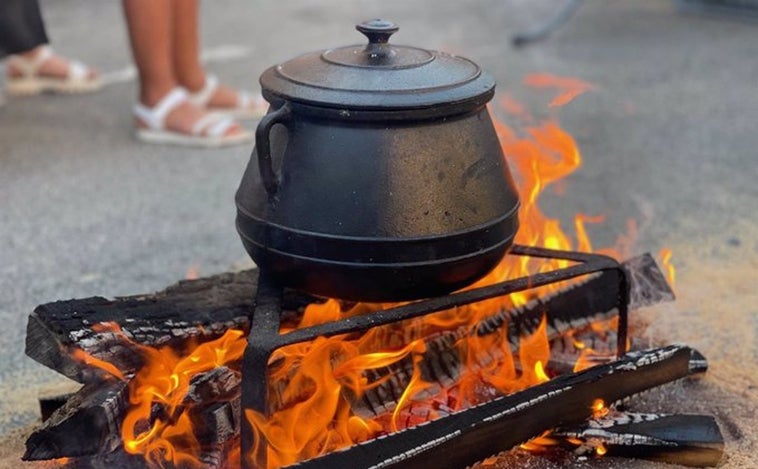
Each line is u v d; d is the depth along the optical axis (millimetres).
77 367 1369
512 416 1454
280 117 1330
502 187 1449
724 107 3982
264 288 1464
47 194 3002
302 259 1359
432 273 1366
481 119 1426
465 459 1433
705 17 5793
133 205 2918
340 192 1324
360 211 1320
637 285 1899
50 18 5617
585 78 4391
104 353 1367
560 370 1736
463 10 5941
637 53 4898
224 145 3518
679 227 2715
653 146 3467
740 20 5684
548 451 1591
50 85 4168
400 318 1370
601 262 1604
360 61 1391
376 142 1315
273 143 1390
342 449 1343
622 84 4301
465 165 1371
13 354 2014
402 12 5855
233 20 5637
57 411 1383
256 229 1406
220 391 1408
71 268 2453
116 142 3557
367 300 1416
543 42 5113
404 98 1301
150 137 3555
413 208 1326
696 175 3168
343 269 1346
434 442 1368
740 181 3115
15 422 1740
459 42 5062
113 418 1312
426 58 1439
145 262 2498
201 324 1466
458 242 1363
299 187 1346
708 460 1565
